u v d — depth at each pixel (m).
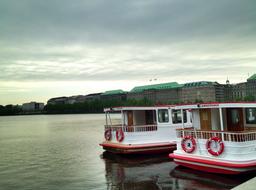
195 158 20.03
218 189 16.94
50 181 21.73
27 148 41.94
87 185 19.88
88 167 25.73
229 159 18.11
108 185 19.41
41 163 29.47
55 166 27.41
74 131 71.69
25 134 69.00
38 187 20.23
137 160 26.14
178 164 21.64
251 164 17.56
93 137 54.19
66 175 23.34
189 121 29.11
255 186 13.08
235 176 18.39
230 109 20.91
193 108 21.41
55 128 87.56
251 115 20.66
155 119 28.89
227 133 18.36
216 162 18.59
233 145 17.97
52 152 36.84
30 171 25.75
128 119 29.28
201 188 17.30
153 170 22.28
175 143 28.06
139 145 26.67
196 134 20.31
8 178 23.25
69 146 41.97
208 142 19.17
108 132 29.31
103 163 26.67
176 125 28.78
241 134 17.91
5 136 64.31
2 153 37.31
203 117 21.81
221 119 19.47
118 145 27.38
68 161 29.75
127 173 21.98
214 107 20.02
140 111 29.39
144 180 19.80
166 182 18.94
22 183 21.53
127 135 27.06
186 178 19.30
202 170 19.89
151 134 27.70
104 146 29.41
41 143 47.72
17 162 30.56
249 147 18.08
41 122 140.50
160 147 27.42
